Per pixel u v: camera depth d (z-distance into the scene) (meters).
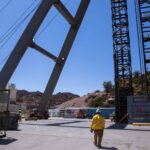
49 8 45.69
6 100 20.64
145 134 21.62
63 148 14.21
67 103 164.50
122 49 47.31
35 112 55.62
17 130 23.30
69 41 58.50
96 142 15.19
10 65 41.47
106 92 163.38
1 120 18.58
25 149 13.85
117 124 37.97
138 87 106.94
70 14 54.31
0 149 13.70
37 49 47.12
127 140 17.41
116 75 46.50
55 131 23.42
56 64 57.41
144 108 35.75
